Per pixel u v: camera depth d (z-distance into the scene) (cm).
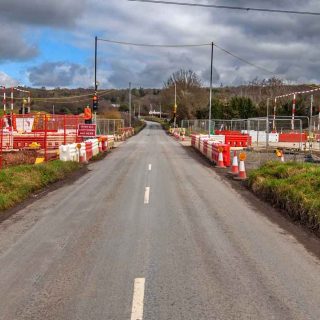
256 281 624
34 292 585
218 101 8344
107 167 2262
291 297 566
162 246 805
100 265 696
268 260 726
